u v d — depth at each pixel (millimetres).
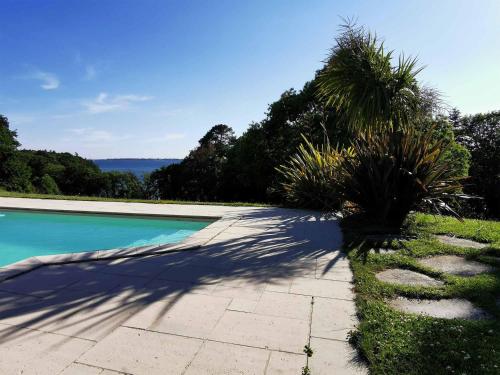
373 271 3900
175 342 2402
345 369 2115
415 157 6004
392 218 6348
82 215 8570
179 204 9977
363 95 7551
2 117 28875
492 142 20391
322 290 3344
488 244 5027
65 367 2109
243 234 5832
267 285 3479
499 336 2412
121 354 2252
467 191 18484
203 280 3623
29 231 7852
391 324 2588
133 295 3221
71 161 50625
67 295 3215
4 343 2379
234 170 25266
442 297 3176
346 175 6578
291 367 2133
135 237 7332
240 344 2381
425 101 7609
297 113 19234
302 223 6875
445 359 2148
